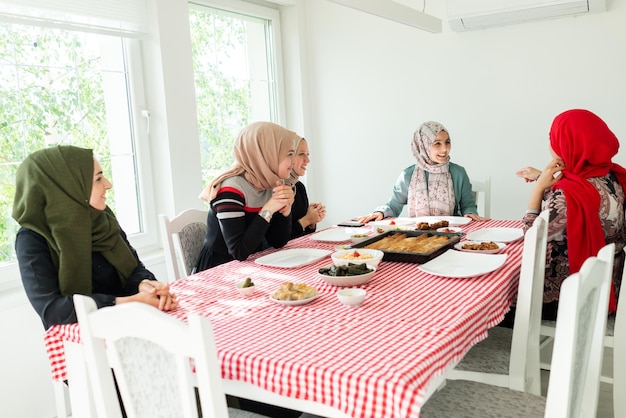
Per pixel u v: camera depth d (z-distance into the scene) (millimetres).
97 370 1099
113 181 2773
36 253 1602
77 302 1078
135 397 1091
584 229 1968
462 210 3031
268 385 1135
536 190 2211
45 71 2436
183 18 2879
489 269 1729
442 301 1475
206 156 3332
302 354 1158
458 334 1270
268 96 3844
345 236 2414
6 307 2137
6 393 2156
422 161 3080
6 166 2307
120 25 2619
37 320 2250
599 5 2846
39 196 1632
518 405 1419
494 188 3438
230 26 3479
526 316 1623
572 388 1150
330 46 3816
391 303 1479
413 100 3592
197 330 927
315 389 1075
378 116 3729
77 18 2426
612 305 2002
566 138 2107
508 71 3277
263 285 1742
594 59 3041
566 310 1018
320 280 1756
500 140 3367
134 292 1794
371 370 1054
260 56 3748
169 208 2920
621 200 2113
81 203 1671
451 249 2025
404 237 2229
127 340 1054
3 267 2285
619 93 3006
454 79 3441
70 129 2553
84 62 2598
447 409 1415
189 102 2938
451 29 3279
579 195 1974
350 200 3941
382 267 1882
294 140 2613
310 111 3967
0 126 2273
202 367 944
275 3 3738
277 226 2281
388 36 3604
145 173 2879
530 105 3248
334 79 3844
